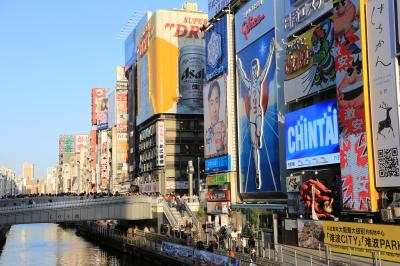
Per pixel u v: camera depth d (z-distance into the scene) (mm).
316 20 64000
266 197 79312
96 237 121812
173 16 140625
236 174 88438
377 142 48688
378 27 48625
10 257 90312
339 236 48938
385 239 43094
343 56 53000
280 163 73062
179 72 139750
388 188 48031
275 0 75812
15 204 99938
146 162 152625
